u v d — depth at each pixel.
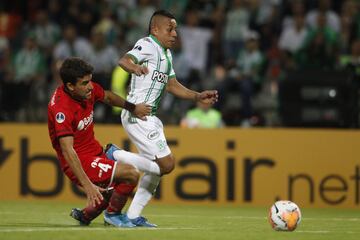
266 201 44.69
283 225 26.48
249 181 44.78
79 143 26.91
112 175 26.66
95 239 22.95
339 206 44.59
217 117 50.66
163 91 28.97
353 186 44.59
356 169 44.69
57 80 52.69
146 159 28.27
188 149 44.84
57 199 44.84
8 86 52.66
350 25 58.56
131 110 27.98
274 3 61.75
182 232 25.72
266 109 52.16
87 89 26.08
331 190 44.69
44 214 34.69
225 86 52.31
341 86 46.03
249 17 59.81
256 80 53.38
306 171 44.78
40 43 60.03
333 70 46.75
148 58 28.25
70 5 62.59
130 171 26.80
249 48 55.50
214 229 27.36
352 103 46.00
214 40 59.25
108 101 27.61
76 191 44.69
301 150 44.78
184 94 29.44
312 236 25.30
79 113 26.47
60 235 23.80
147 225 28.05
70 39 58.44
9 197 45.12
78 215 27.59
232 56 58.78
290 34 57.91
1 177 45.16
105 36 58.88
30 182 45.06
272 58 55.56
